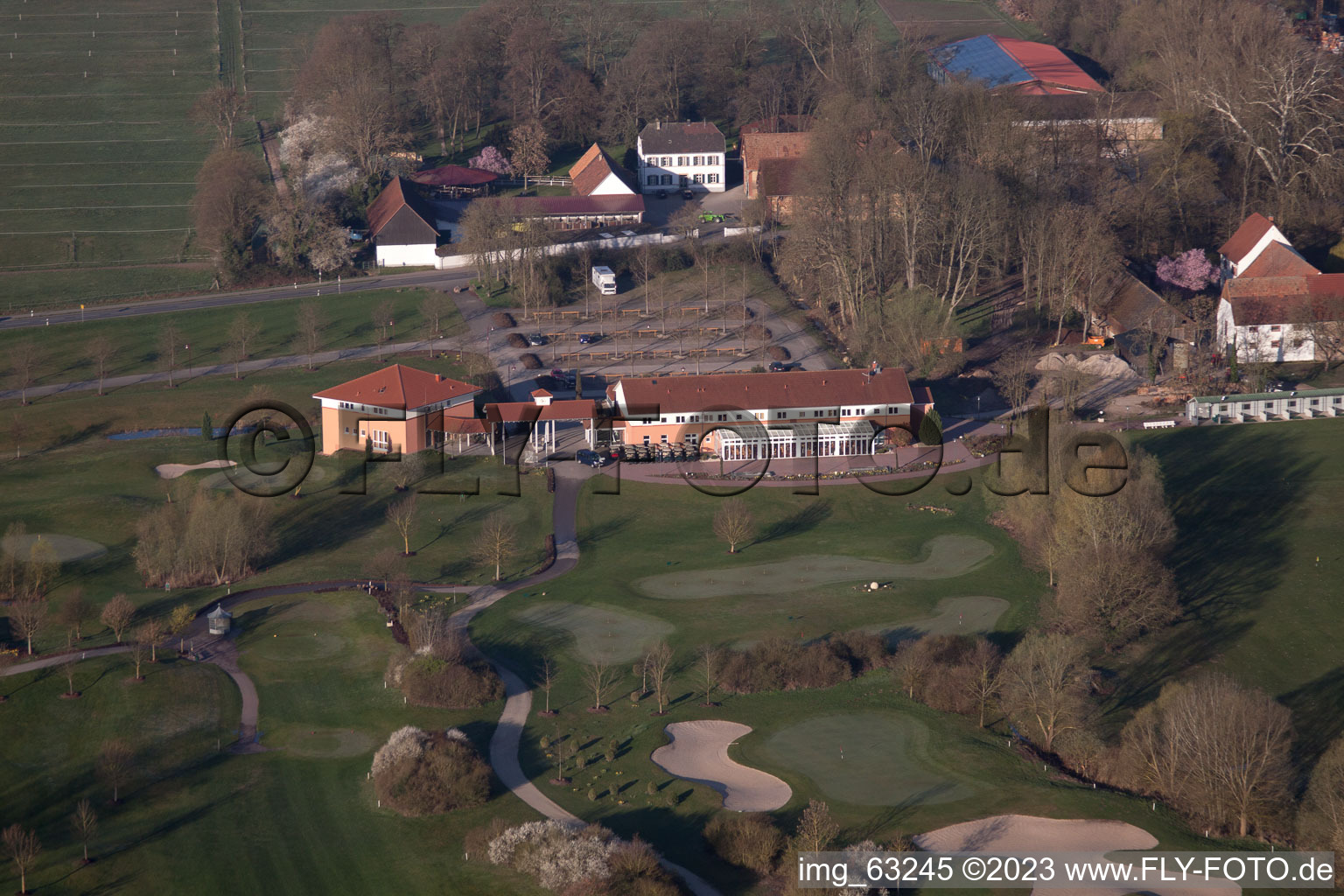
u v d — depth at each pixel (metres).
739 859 112.19
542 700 140.12
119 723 137.38
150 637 151.75
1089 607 151.12
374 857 115.50
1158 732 125.69
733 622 155.00
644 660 146.25
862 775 124.50
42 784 128.12
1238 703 121.44
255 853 116.38
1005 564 169.50
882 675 144.38
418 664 142.75
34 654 151.38
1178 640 149.50
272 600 163.50
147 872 114.62
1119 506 159.75
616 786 124.25
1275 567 162.62
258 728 137.50
